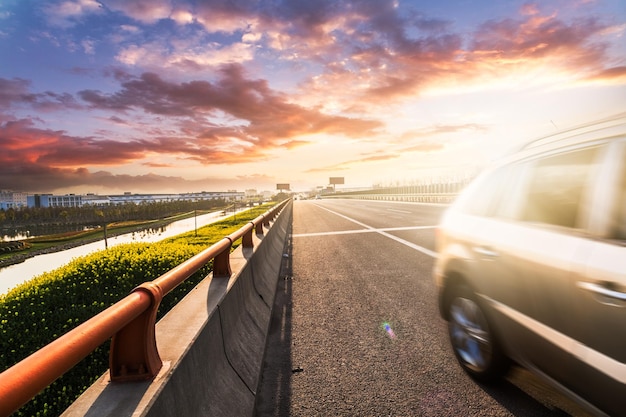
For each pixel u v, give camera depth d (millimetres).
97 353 4633
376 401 3078
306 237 14805
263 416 2941
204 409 2221
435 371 3521
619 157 2158
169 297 7148
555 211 2535
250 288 4930
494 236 3008
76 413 1590
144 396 1715
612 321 1868
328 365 3770
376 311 5344
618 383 1827
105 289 7492
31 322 5793
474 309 3268
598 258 2021
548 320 2340
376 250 10633
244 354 3393
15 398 948
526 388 3137
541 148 2879
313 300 6051
